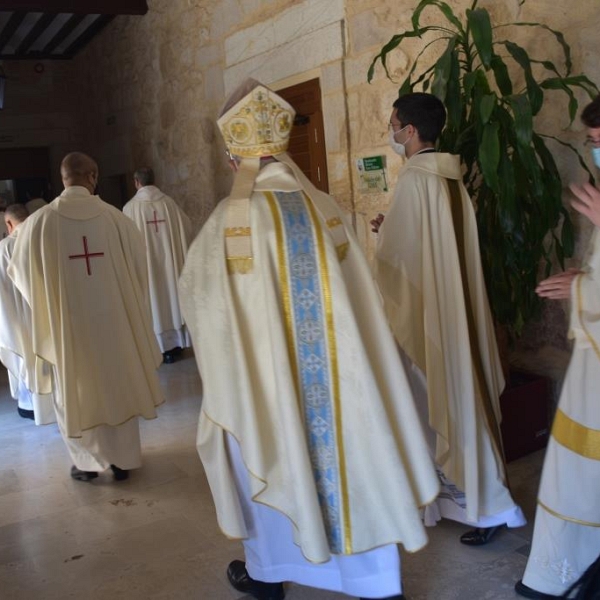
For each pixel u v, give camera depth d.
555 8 3.30
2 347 4.66
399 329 2.60
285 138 2.13
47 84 10.98
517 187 3.11
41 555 2.96
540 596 2.31
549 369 3.62
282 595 2.47
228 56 6.27
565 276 2.12
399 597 2.19
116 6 7.70
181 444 4.16
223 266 2.06
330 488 2.10
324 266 2.04
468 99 3.16
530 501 3.06
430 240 2.60
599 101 1.91
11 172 10.97
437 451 2.62
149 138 8.41
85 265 3.54
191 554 2.86
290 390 2.02
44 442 4.43
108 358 3.57
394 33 4.31
